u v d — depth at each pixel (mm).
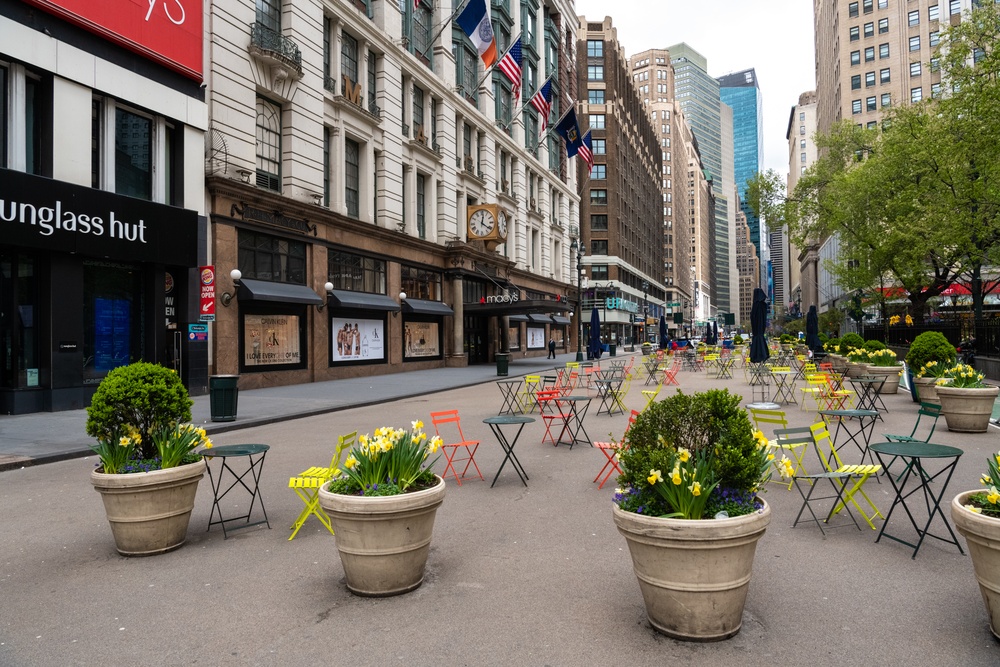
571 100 60312
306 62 23797
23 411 14859
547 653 3648
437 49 35031
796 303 143750
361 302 26219
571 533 5945
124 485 5324
